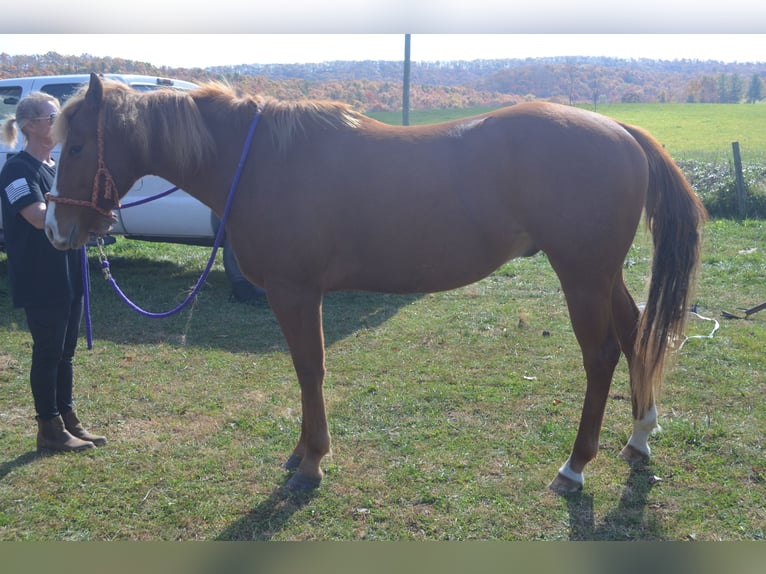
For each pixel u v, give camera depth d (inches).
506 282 271.3
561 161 106.9
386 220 111.6
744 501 111.7
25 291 124.0
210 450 134.1
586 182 106.3
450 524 108.3
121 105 116.7
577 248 107.6
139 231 253.8
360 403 154.1
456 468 124.9
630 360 126.0
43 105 123.6
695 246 113.3
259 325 218.8
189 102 119.2
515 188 109.1
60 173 116.7
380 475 123.1
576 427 140.1
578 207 106.4
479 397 155.9
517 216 110.7
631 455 125.4
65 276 126.5
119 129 116.6
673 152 618.8
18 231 122.6
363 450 132.4
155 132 118.6
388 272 115.7
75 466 127.6
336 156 113.7
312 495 117.3
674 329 114.2
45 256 123.7
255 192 115.6
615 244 108.7
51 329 127.3
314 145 115.2
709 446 129.3
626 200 108.2
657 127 932.0
